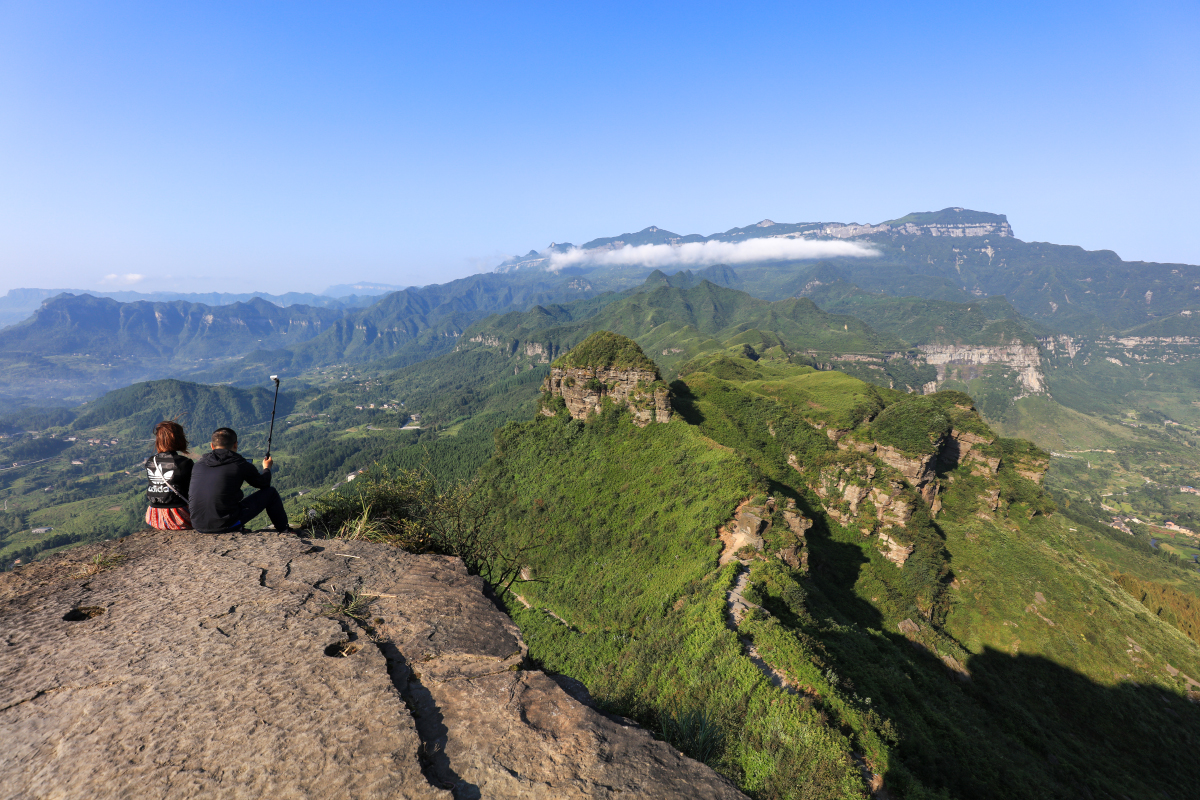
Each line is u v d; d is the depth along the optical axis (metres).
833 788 18.45
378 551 6.10
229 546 5.95
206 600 4.61
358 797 2.47
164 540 6.16
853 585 63.56
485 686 3.67
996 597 64.75
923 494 77.69
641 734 3.39
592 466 84.31
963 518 77.69
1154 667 56.75
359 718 3.10
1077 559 73.06
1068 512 157.75
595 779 2.84
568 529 73.12
